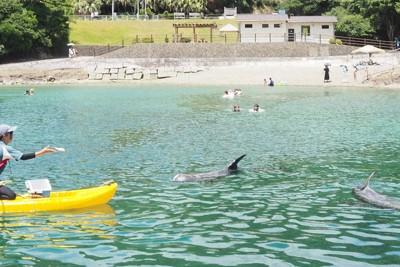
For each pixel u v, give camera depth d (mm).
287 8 92062
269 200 12312
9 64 61125
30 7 69188
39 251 8992
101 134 23156
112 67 61062
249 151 18891
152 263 8383
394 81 49844
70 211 11414
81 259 8602
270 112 31594
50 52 72688
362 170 15648
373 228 10141
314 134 22906
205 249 9023
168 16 92812
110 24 83125
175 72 60406
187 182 14141
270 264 8289
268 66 60094
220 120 28094
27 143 20875
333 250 8930
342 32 75500
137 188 13547
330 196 12633
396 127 24594
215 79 57844
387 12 70375
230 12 95688
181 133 23438
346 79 53156
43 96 43531
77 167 16328
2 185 11602
